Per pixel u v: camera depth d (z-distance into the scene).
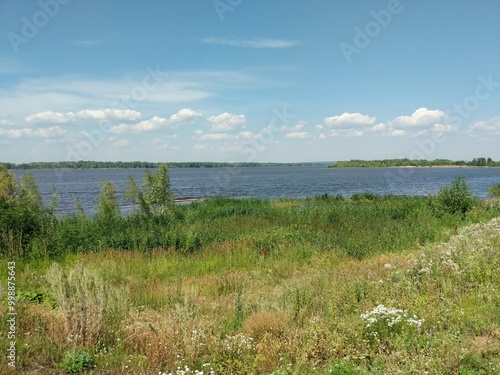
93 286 7.51
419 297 8.48
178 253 17.06
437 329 7.26
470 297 8.26
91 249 17.25
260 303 9.75
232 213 28.67
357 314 8.23
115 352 6.59
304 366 6.17
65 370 5.98
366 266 13.55
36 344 6.55
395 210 26.88
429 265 10.48
